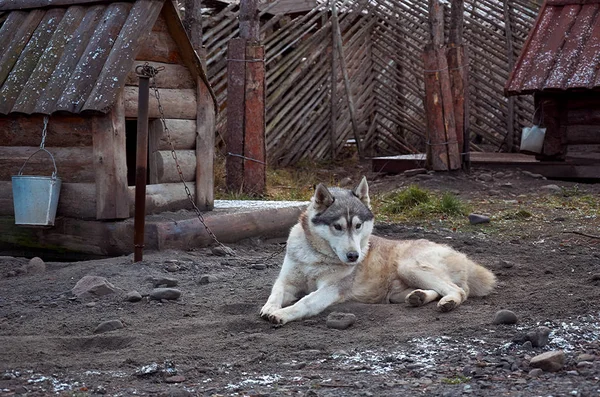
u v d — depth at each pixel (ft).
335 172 50.42
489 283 20.35
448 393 12.82
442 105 41.88
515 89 40.75
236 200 34.09
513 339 15.80
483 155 49.26
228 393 13.28
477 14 55.11
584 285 20.85
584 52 40.34
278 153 50.70
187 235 25.48
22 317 18.43
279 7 54.75
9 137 26.05
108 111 23.86
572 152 41.81
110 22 25.94
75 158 25.03
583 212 33.58
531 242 28.35
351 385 13.50
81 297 19.88
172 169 27.20
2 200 26.30
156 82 26.55
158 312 18.78
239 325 17.72
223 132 47.60
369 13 56.85
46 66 25.95
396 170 46.83
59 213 25.45
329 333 17.08
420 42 55.83
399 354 15.34
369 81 57.98
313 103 53.21
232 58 38.63
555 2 43.80
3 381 14.02
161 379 14.17
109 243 24.63
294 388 13.43
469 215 32.55
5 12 29.22
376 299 20.12
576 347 15.39
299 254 19.67
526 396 12.52
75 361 15.25
